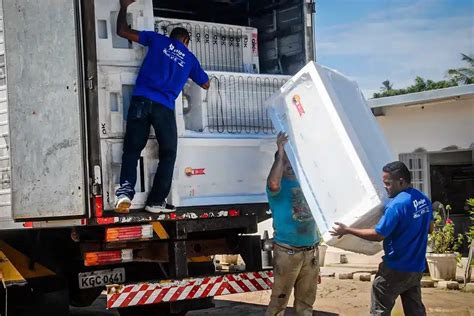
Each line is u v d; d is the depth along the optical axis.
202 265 7.19
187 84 7.01
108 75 6.36
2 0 6.43
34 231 6.98
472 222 13.11
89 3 6.01
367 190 5.79
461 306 8.81
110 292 6.36
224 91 7.13
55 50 6.09
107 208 6.27
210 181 6.98
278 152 6.53
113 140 6.35
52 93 6.12
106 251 6.54
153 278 6.84
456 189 14.36
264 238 7.46
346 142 5.94
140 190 6.51
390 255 5.80
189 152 6.84
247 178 7.23
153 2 7.96
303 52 7.76
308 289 6.69
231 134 7.13
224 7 8.41
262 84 7.41
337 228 5.83
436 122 13.48
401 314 8.09
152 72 6.38
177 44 6.55
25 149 6.32
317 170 6.22
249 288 7.04
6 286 6.77
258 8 8.27
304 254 6.51
